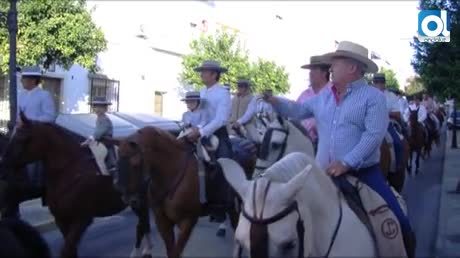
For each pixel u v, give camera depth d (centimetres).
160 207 698
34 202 1178
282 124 651
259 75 3198
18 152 707
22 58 1836
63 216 724
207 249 896
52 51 1927
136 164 619
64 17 1878
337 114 446
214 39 3112
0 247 367
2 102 2097
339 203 420
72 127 1150
